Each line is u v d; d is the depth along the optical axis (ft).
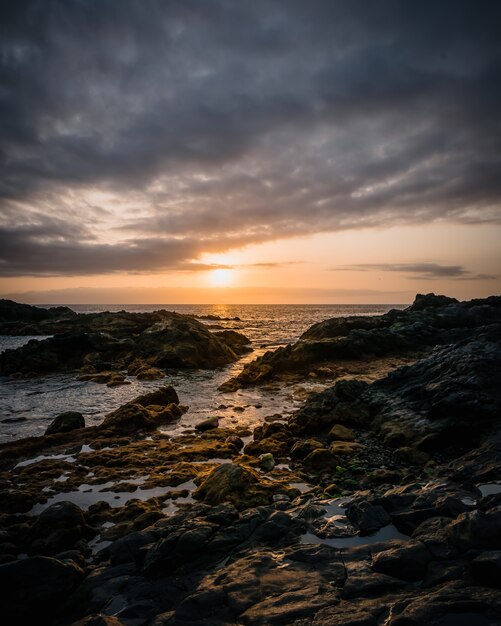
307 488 37.24
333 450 47.78
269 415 68.80
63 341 134.41
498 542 18.66
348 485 37.91
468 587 16.47
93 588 20.95
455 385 51.75
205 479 37.65
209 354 136.36
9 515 32.78
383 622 15.31
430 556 18.92
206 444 51.88
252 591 18.10
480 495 25.77
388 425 52.26
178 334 138.31
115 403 80.33
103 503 34.71
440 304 188.03
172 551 22.38
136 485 39.47
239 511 31.32
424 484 28.91
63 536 27.73
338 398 62.90
